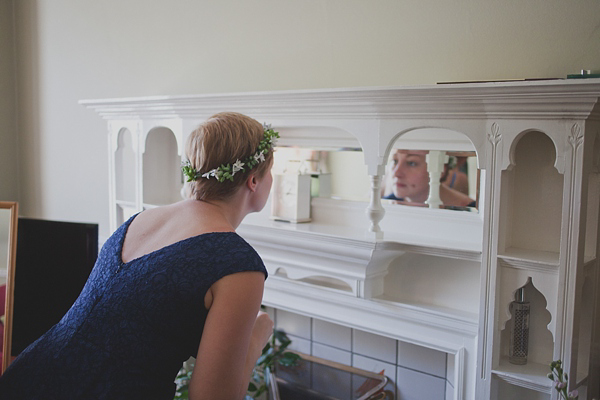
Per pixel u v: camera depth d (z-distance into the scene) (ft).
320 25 6.84
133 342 3.50
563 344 4.75
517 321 5.32
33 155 10.74
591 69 5.14
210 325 3.42
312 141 7.01
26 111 10.75
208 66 8.00
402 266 6.32
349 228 6.63
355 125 5.77
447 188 6.04
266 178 4.13
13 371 3.72
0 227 6.63
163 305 3.49
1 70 10.62
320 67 6.88
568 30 5.24
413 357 6.52
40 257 6.70
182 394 6.43
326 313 6.42
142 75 8.82
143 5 8.68
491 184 4.98
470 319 5.46
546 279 4.86
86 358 3.53
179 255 3.57
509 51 5.56
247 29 7.52
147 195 8.16
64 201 10.30
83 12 9.52
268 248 6.73
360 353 6.96
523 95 4.58
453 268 5.98
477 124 5.00
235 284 3.47
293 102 6.00
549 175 5.31
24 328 6.79
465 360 5.54
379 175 5.72
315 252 6.24
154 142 8.16
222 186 3.87
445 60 5.95
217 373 3.38
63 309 6.68
